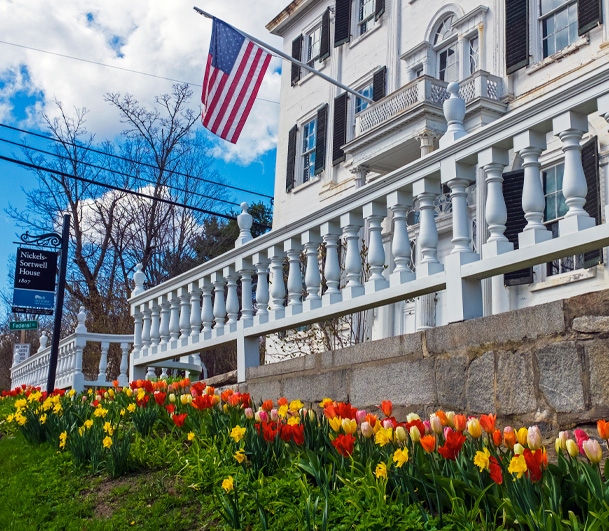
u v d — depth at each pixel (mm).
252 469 4387
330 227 6684
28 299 13781
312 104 22609
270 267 7793
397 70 19266
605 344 3775
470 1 17031
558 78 14680
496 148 5043
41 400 8266
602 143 12922
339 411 4188
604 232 4172
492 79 15750
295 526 3547
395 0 19578
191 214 34469
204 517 4164
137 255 33125
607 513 2570
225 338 8227
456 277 5125
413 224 16859
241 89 12820
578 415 3861
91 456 5426
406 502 3383
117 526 4285
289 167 22938
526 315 4230
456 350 4711
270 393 6785
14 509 4840
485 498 3107
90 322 28047
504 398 4316
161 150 34281
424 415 4910
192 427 5617
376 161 18109
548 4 15453
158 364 10828
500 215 4992
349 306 6234
